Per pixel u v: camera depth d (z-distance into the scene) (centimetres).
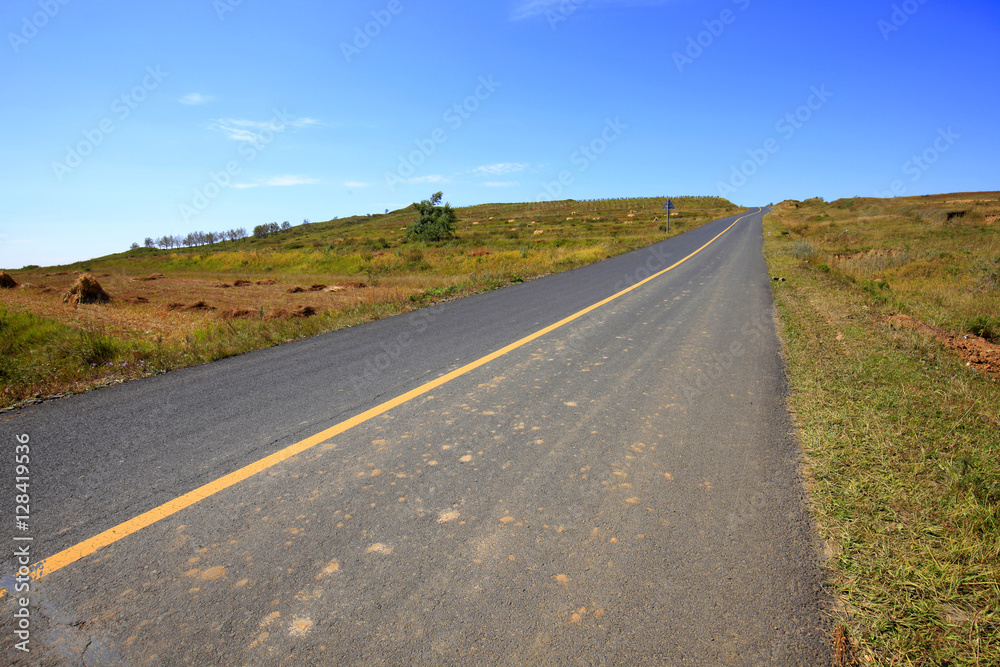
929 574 193
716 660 157
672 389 441
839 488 260
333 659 158
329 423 369
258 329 756
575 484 272
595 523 233
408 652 160
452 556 210
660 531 226
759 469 287
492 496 260
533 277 1546
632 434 342
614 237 4038
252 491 268
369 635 168
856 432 326
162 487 273
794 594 185
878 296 900
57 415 397
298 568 203
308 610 180
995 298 844
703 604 180
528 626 171
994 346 568
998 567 194
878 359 498
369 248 4581
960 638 164
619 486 269
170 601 185
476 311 916
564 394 432
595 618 174
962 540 209
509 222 7838
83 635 168
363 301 1171
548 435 342
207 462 304
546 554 210
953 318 742
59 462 307
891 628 170
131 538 224
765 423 358
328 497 261
